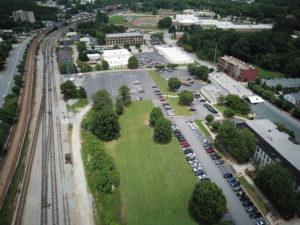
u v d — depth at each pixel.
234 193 84.38
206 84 179.25
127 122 129.88
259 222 73.00
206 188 71.56
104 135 111.56
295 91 162.12
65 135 117.06
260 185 83.50
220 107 144.88
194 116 135.12
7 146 108.50
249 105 148.50
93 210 77.75
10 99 138.75
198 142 112.50
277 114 138.00
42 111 139.88
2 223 72.44
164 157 102.69
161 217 75.56
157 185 88.00
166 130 108.00
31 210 77.38
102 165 93.06
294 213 76.12
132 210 77.94
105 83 179.50
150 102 151.25
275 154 87.12
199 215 71.25
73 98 154.88
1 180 89.50
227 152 105.38
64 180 89.56
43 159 100.62
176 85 161.00
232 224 72.75
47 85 177.25
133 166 97.56
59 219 74.62
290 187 73.44
